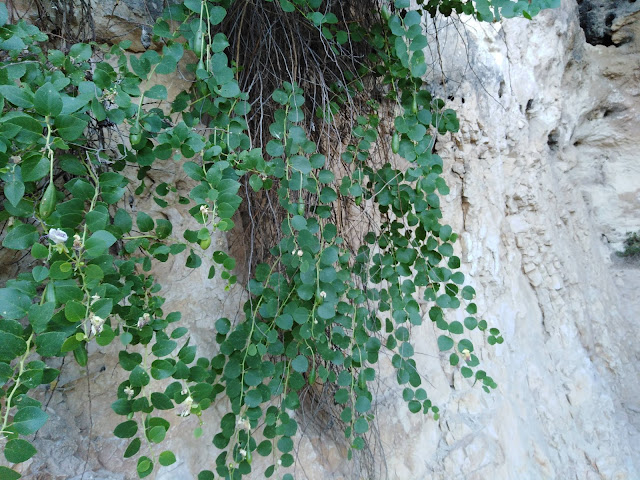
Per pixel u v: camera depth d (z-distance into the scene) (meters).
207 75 0.69
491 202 1.94
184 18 0.73
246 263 1.12
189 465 1.02
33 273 0.50
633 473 2.04
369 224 1.11
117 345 0.94
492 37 1.94
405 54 0.85
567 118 2.59
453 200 1.82
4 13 0.53
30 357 0.82
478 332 1.80
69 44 0.85
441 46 1.70
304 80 1.01
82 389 0.91
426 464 1.46
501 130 2.01
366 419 1.01
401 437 1.43
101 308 0.49
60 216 0.53
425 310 1.64
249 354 0.76
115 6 0.92
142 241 0.68
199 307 1.10
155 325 0.66
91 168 0.64
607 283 2.77
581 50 2.58
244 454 0.77
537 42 2.21
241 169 0.72
